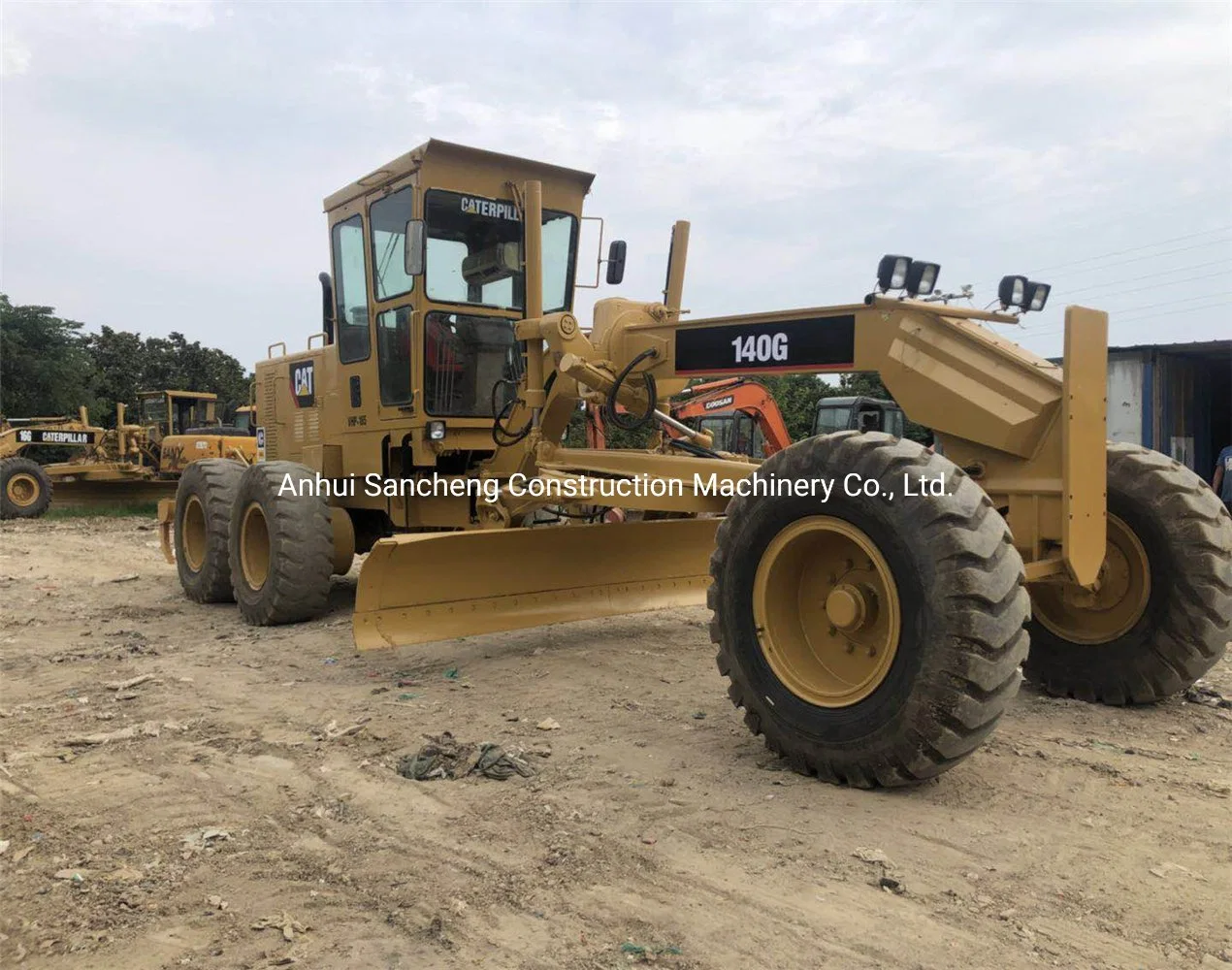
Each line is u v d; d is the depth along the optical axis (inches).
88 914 106.0
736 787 139.1
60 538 554.9
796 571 151.3
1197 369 585.0
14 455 740.0
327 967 94.5
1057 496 147.5
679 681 202.2
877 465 132.7
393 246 271.9
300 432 339.9
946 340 159.3
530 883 110.8
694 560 263.3
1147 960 93.4
